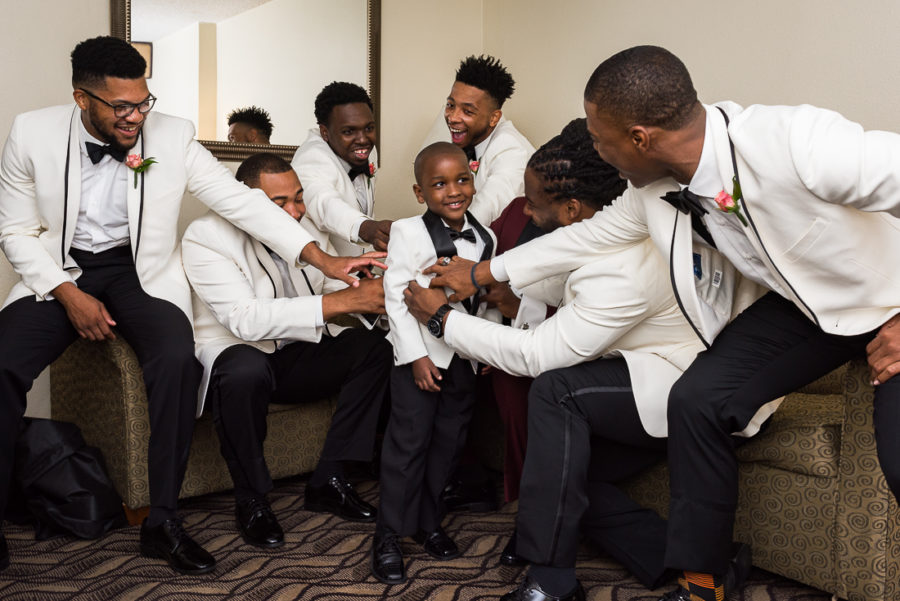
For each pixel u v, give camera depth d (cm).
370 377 272
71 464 260
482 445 310
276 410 289
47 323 247
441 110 404
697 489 187
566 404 202
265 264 273
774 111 164
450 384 235
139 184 254
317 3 374
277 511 279
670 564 191
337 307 249
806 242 163
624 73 165
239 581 224
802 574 208
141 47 340
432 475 240
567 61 381
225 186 262
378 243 283
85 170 257
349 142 319
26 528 267
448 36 420
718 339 195
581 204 219
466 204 238
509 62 415
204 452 276
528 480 201
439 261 229
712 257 197
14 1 319
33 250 251
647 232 199
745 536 221
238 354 254
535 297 235
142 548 243
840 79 276
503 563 232
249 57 360
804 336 185
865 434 192
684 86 165
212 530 262
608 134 173
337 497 273
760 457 213
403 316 228
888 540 192
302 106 376
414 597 213
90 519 256
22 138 251
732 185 165
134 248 255
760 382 185
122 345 257
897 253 168
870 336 179
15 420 238
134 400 258
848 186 150
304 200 310
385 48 402
